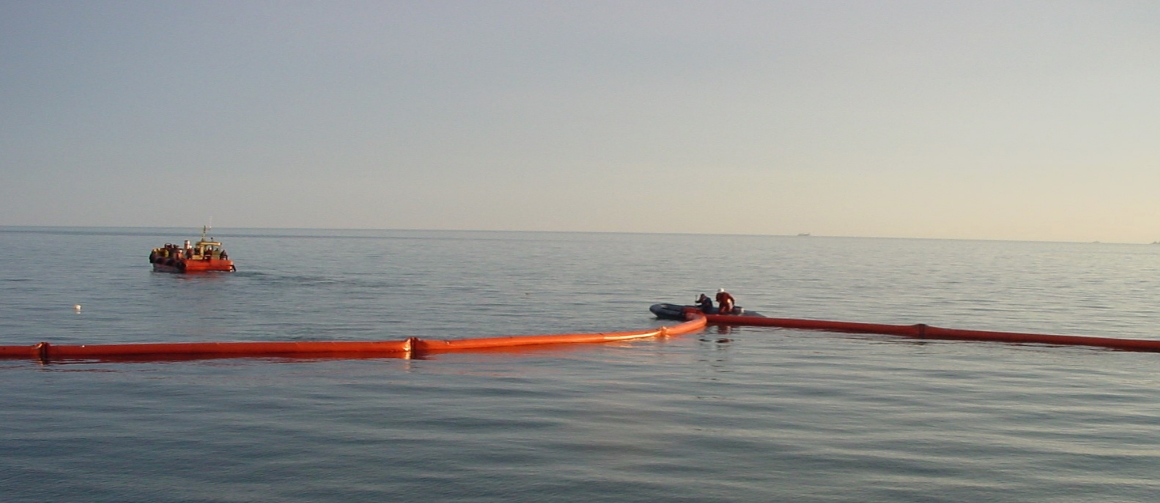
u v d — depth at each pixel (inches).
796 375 825.5
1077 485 474.6
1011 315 1581.0
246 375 778.8
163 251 2765.7
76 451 512.4
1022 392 750.5
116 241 6663.4
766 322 1282.0
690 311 1363.2
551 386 745.0
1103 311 1692.9
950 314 1588.3
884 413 649.0
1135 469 505.7
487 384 749.9
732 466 498.3
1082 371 879.1
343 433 560.7
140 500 428.5
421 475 473.1
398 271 2920.8
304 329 1198.3
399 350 938.1
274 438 545.3
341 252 5064.0
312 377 773.3
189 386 719.1
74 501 426.3
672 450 530.3
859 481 474.6
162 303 1584.6
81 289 1897.1
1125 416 650.8
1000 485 472.1
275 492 442.0
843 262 4365.2
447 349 953.5
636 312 1525.6
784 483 469.1
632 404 669.9
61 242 6230.3
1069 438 577.6
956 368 886.4
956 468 502.3
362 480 462.9
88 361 852.0
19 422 582.6
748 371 847.1
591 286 2255.2
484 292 1985.7
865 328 1206.3
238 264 3388.3
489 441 545.6
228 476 467.2
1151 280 3026.6
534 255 4968.0
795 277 2856.8
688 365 883.4
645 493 449.4
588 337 1056.2
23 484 450.9
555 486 458.3
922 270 3553.2
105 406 635.5
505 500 435.5
